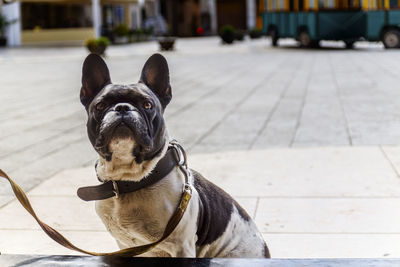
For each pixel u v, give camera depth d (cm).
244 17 6562
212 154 768
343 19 3206
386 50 3020
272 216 512
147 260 219
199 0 6350
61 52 3569
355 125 961
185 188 254
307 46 3528
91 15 5197
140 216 253
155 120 244
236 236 291
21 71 2319
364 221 491
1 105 1315
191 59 2795
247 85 1633
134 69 2252
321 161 707
